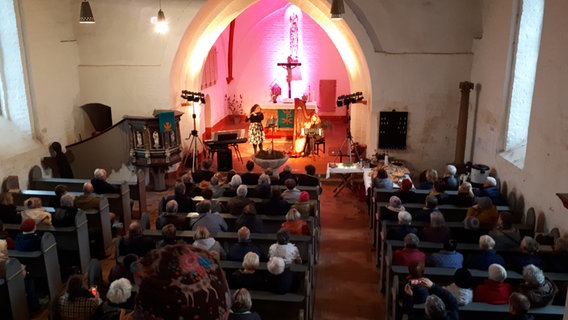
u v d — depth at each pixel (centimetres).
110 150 1177
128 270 574
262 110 1741
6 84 1070
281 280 548
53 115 1159
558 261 590
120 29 1212
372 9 1184
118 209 945
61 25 1169
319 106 2014
